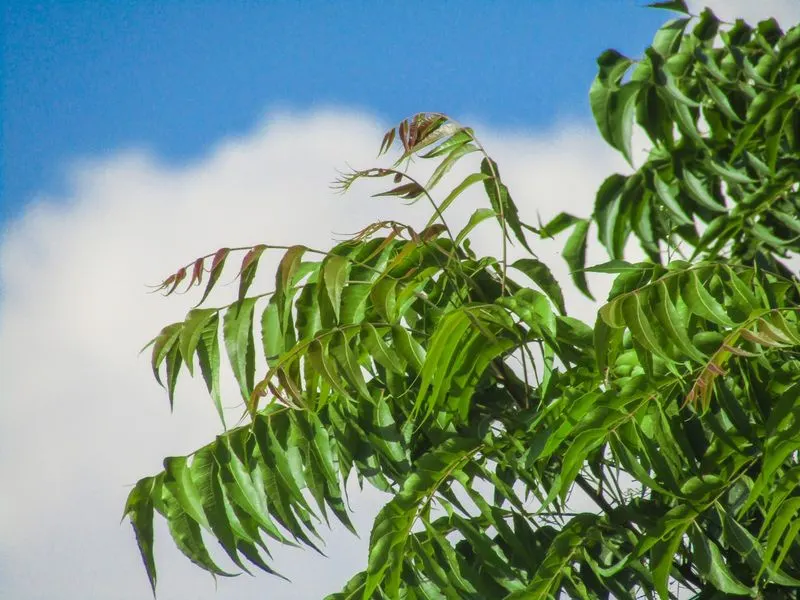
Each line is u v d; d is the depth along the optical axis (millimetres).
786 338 2137
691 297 2176
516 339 2260
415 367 2230
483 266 2303
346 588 2307
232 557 2258
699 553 2221
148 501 2266
